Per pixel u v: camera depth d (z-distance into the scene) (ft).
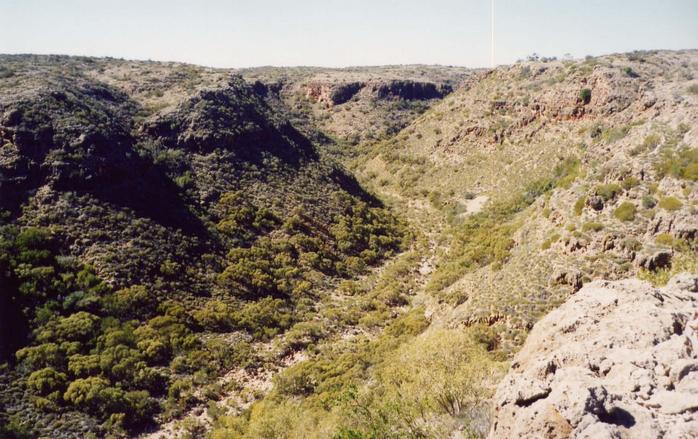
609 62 238.68
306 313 129.59
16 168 123.44
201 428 85.87
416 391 45.29
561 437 21.59
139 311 109.91
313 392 92.32
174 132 185.37
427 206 225.35
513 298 89.51
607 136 159.74
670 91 188.55
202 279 130.11
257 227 161.68
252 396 95.40
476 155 242.37
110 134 154.30
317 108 391.65
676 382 23.70
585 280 84.38
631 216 88.79
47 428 77.71
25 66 209.56
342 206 198.08
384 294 140.05
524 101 242.78
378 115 366.22
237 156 192.95
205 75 261.44
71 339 95.04
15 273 102.06
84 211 125.90
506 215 183.52
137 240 127.65
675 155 92.84
